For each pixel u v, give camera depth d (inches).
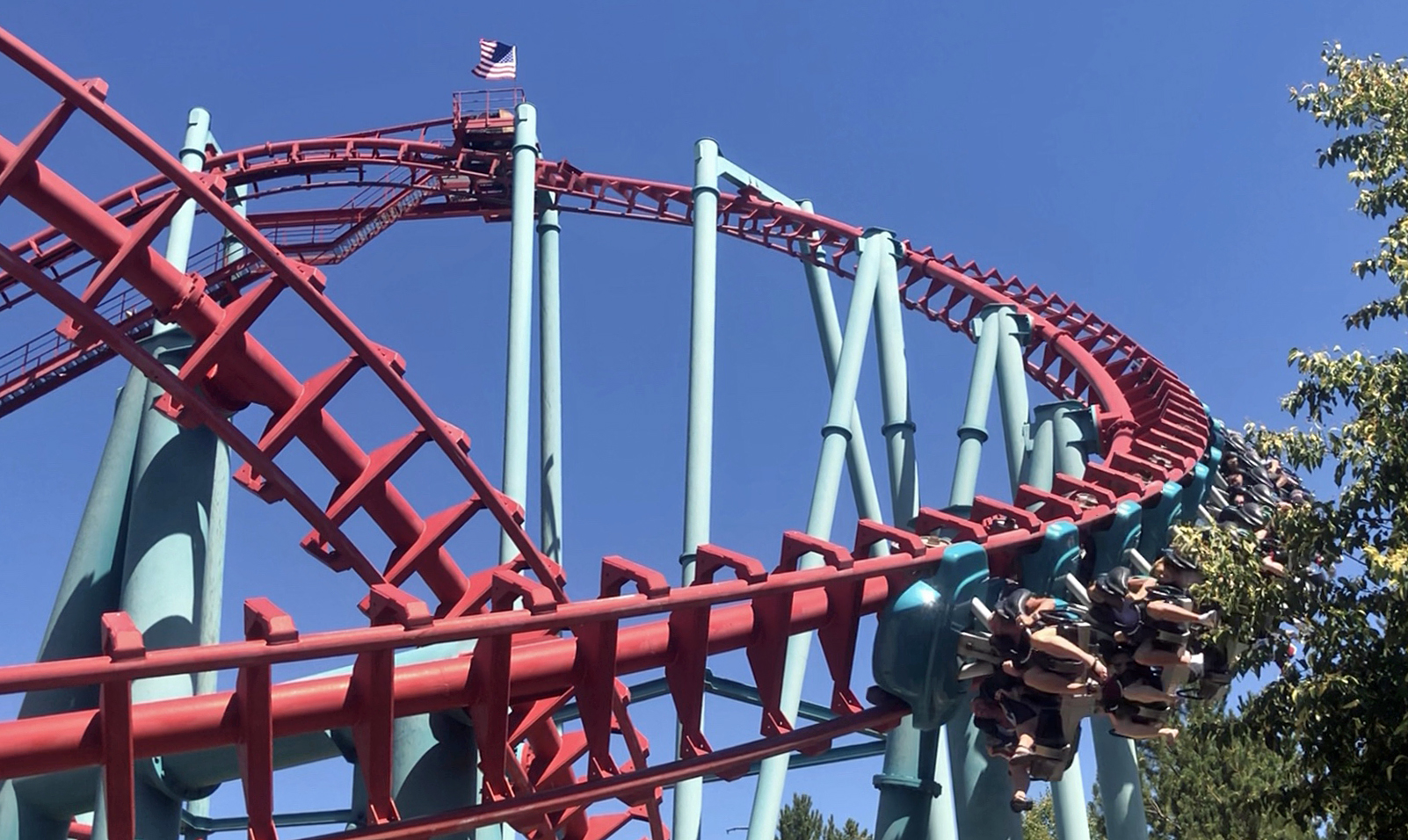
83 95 506.9
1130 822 681.6
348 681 446.3
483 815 455.8
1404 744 413.1
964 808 603.8
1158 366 918.4
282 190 1027.3
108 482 622.8
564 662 491.2
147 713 407.2
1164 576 562.3
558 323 987.9
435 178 1096.8
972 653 528.7
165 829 522.6
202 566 597.3
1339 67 484.1
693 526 776.9
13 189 529.0
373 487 617.9
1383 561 399.9
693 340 837.8
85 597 603.8
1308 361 457.4
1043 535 569.0
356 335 567.2
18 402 876.6
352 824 649.0
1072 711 524.1
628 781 481.7
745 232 1087.0
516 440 812.0
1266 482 750.5
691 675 505.0
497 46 1152.8
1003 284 1008.2
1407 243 442.3
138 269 566.6
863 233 901.2
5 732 382.0
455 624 431.5
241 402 620.1
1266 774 1009.5
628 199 1089.4
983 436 827.4
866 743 880.9
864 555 557.0
